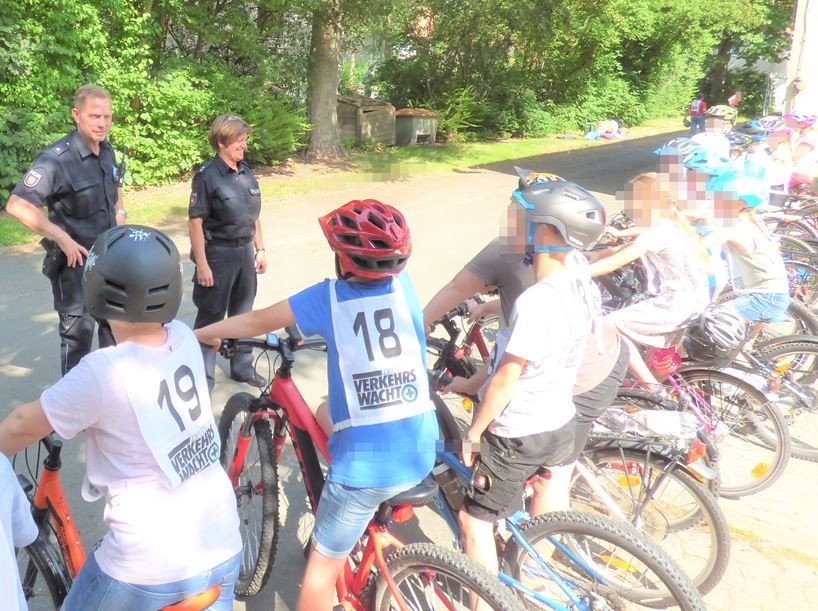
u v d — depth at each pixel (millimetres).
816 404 4871
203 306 4906
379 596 2643
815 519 4055
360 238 2273
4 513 1732
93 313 1980
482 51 20656
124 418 1919
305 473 2961
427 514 3975
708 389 4250
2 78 10188
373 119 17797
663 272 3877
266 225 10398
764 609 3332
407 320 2434
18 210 4066
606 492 3340
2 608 1591
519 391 2588
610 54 23953
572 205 2406
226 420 3338
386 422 2371
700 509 3299
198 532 2039
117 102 11414
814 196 8867
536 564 2818
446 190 13570
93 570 2047
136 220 10227
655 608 2805
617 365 3123
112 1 11062
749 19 26078
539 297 2477
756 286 4723
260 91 14375
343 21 14852
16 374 5277
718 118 7934
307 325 2391
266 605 3244
